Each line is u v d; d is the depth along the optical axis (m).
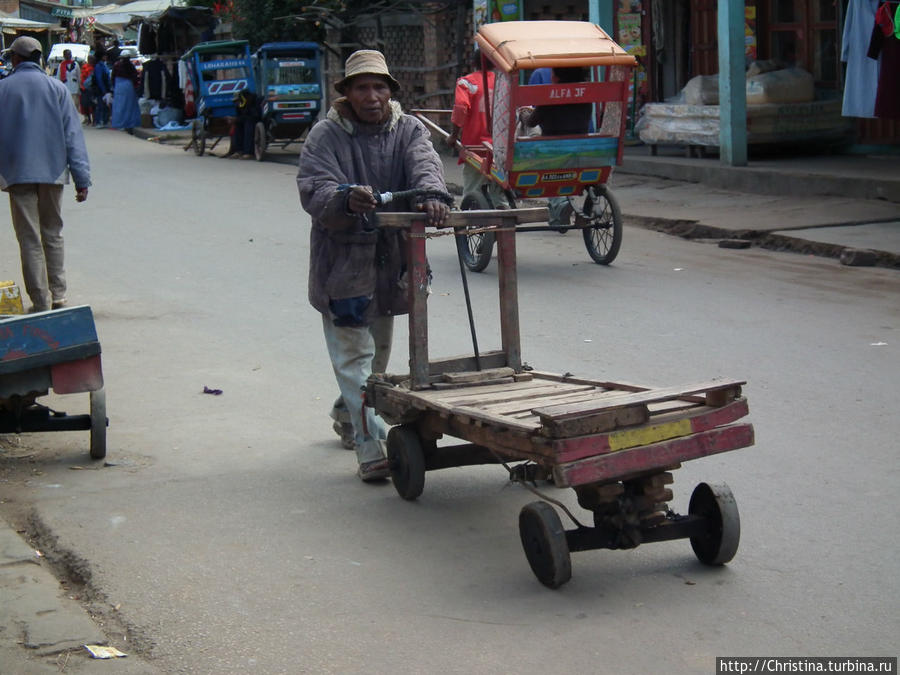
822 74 16.91
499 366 5.28
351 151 5.22
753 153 17.09
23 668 3.65
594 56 9.47
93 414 5.66
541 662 3.69
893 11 13.62
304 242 12.24
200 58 22.56
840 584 4.22
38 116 8.57
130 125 30.50
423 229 4.95
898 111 13.61
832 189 13.62
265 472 5.58
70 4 60.59
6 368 5.34
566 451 3.94
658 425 4.08
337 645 3.82
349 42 23.14
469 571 4.41
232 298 9.58
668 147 18.64
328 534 4.80
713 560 4.34
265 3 25.09
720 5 14.96
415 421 5.05
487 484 5.42
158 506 5.12
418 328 4.99
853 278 9.87
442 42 21.02
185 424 6.33
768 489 5.18
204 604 4.15
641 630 3.89
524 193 10.16
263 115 21.61
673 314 8.68
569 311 8.88
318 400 6.78
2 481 5.47
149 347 8.00
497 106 9.87
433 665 3.68
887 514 4.86
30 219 8.76
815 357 7.36
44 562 4.57
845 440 5.79
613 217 10.45
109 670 3.64
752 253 11.27
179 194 16.48
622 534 4.23
